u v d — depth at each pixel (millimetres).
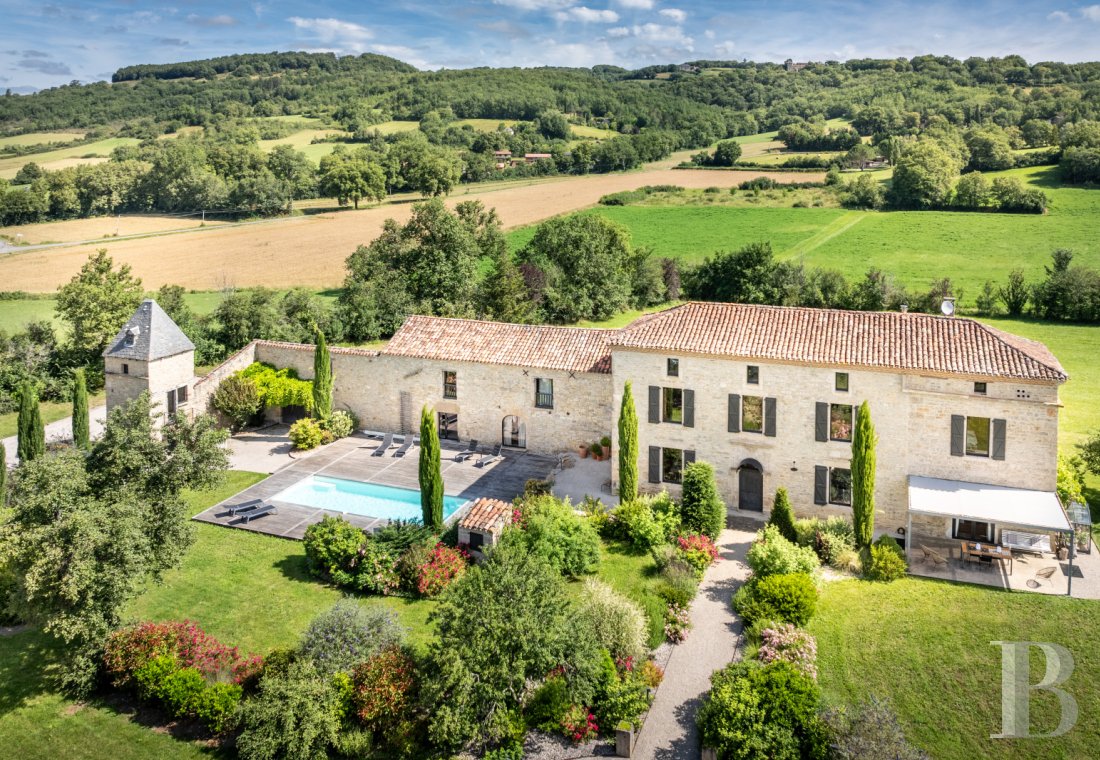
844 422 35156
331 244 113812
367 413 51188
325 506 39656
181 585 31516
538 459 45500
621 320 88000
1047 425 31688
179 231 125188
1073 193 119812
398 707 22906
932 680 24734
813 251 108562
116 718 24266
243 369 52594
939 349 33719
